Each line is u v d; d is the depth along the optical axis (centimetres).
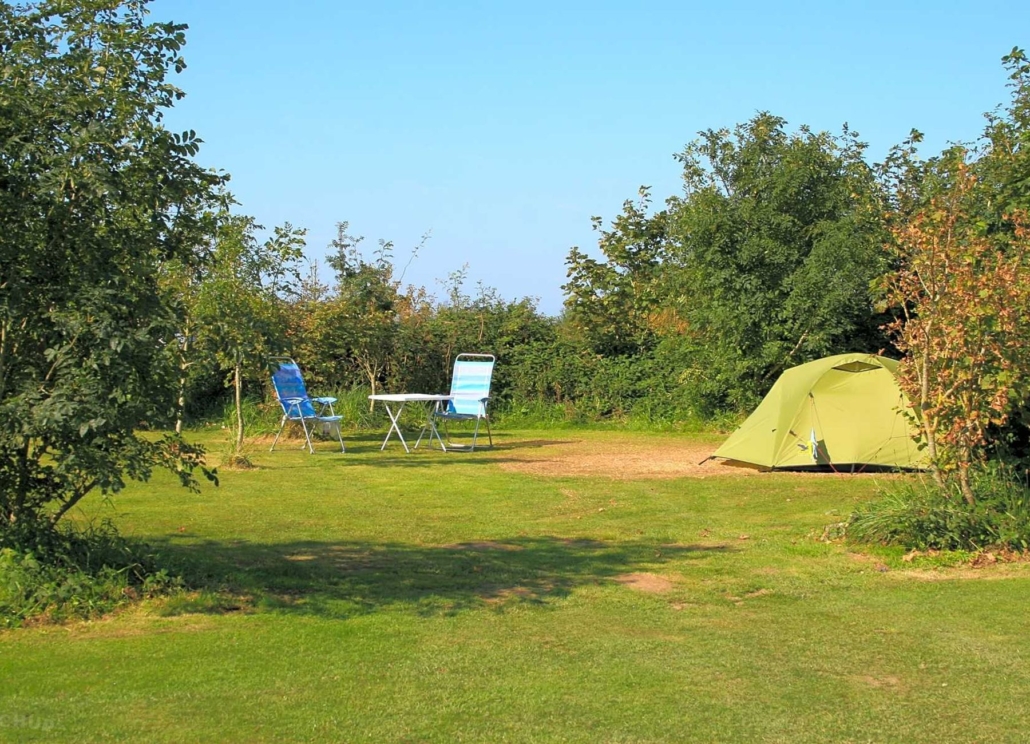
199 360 573
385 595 593
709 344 1723
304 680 431
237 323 627
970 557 677
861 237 1516
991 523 711
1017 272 714
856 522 755
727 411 1748
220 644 481
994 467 789
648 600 586
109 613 527
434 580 634
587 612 558
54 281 540
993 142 1094
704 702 410
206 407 1822
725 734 376
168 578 573
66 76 536
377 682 431
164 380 565
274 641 489
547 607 570
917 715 396
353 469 1185
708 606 573
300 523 825
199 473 1125
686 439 1606
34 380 535
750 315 1576
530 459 1307
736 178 1645
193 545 725
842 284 1507
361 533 789
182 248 600
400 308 1981
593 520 856
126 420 533
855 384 1173
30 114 525
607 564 686
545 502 946
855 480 1079
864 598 589
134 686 419
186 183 579
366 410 1770
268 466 1207
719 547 743
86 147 521
